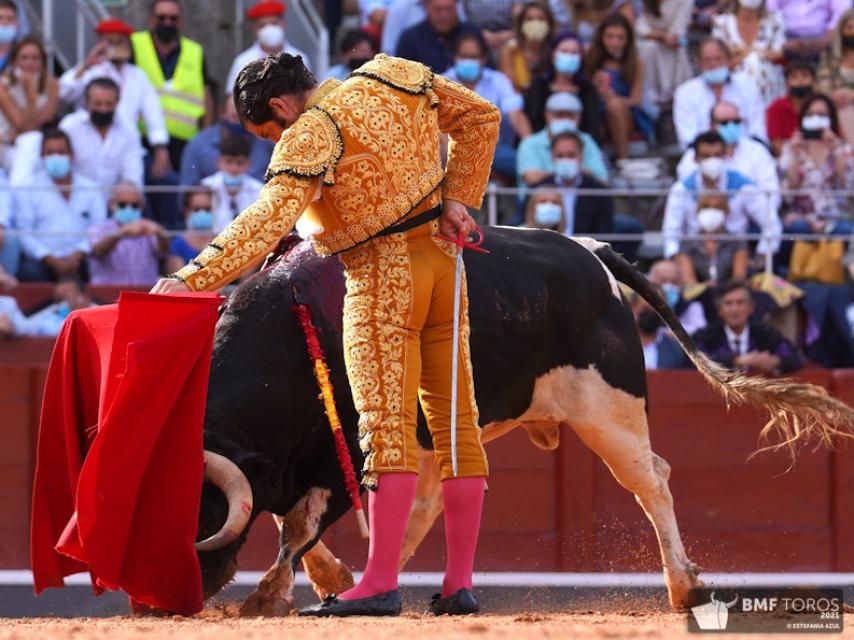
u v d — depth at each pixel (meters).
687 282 22.66
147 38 25.80
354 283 10.19
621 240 23.28
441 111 10.36
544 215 22.42
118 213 22.44
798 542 21.53
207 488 11.66
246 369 12.34
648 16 27.88
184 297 10.49
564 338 14.12
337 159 9.80
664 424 21.53
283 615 12.32
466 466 10.39
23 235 22.28
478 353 13.54
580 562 20.89
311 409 12.51
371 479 10.12
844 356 22.73
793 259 23.20
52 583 11.64
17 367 20.75
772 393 14.34
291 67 10.12
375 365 10.08
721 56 25.89
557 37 25.38
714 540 21.48
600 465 21.03
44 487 11.57
